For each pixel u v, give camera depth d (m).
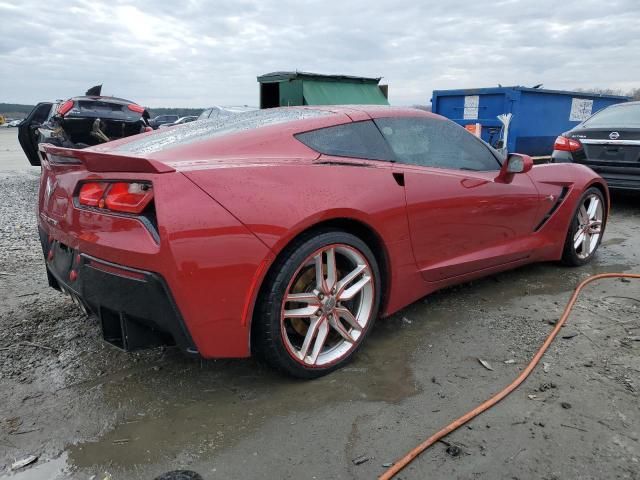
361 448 1.97
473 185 3.19
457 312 3.27
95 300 2.23
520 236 3.65
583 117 10.65
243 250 2.11
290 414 2.19
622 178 5.91
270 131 2.55
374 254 2.75
